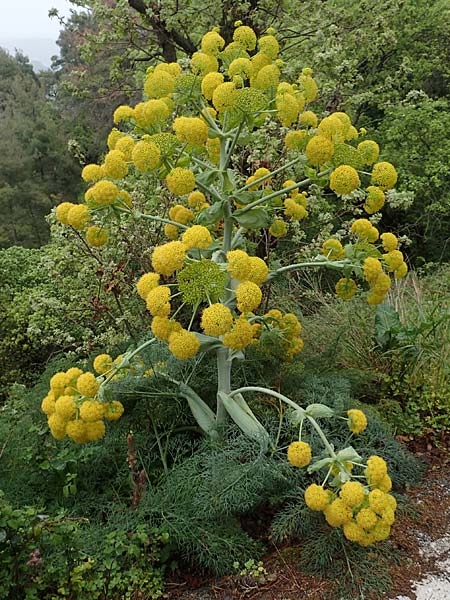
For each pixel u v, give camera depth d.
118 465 2.96
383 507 2.04
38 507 2.79
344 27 6.72
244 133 2.55
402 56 9.61
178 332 2.25
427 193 8.50
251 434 2.56
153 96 2.43
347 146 2.35
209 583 2.39
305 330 4.32
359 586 2.28
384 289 2.68
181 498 2.52
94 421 2.48
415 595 2.25
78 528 2.47
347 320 4.39
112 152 2.42
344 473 2.17
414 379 3.77
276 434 2.85
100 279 4.19
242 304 2.13
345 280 2.75
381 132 9.35
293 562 2.43
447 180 8.91
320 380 3.23
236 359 2.84
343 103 5.98
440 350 3.96
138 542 2.43
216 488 2.38
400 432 3.43
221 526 2.49
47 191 19.86
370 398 3.72
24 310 6.01
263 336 3.01
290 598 2.26
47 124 20.14
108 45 7.27
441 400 3.62
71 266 4.58
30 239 18.72
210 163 3.16
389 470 2.87
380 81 9.66
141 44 7.33
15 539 2.18
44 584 2.27
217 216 2.59
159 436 3.00
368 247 2.67
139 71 7.52
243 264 2.15
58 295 5.36
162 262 2.15
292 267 2.70
